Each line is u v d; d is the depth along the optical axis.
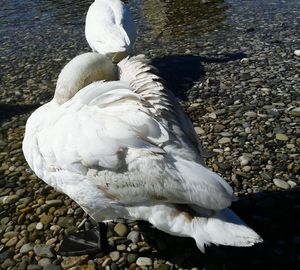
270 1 3.56
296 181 1.33
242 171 1.39
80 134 0.91
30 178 1.47
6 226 1.26
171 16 3.35
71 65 1.18
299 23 2.91
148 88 0.95
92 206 0.98
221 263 1.07
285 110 1.76
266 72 2.17
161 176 0.84
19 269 1.11
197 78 2.18
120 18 2.24
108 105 0.92
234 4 3.56
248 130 1.63
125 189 0.89
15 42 2.97
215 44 2.65
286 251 1.09
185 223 0.87
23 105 2.03
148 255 1.12
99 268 1.09
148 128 0.86
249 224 1.18
